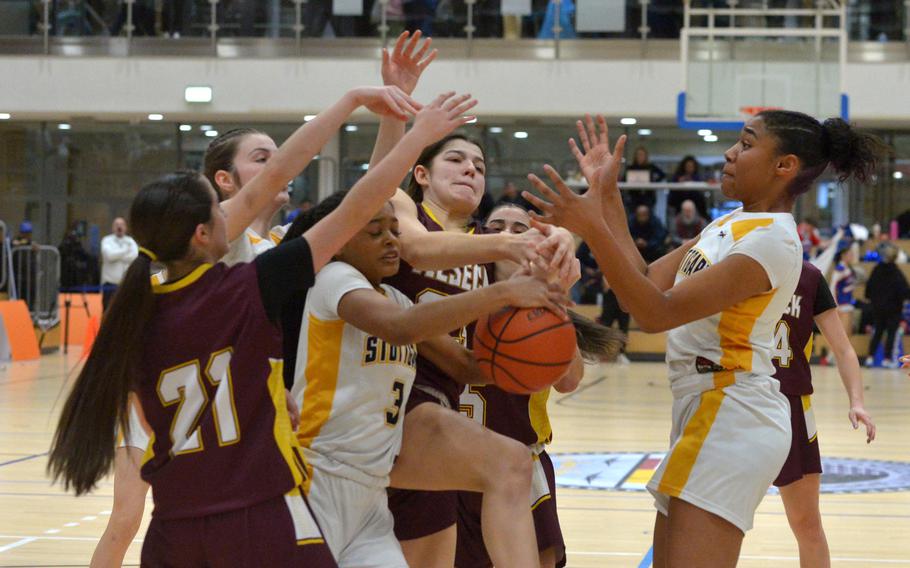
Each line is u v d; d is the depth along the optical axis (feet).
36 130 59.41
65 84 52.70
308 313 8.83
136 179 59.31
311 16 52.16
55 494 19.84
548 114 51.29
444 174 11.02
